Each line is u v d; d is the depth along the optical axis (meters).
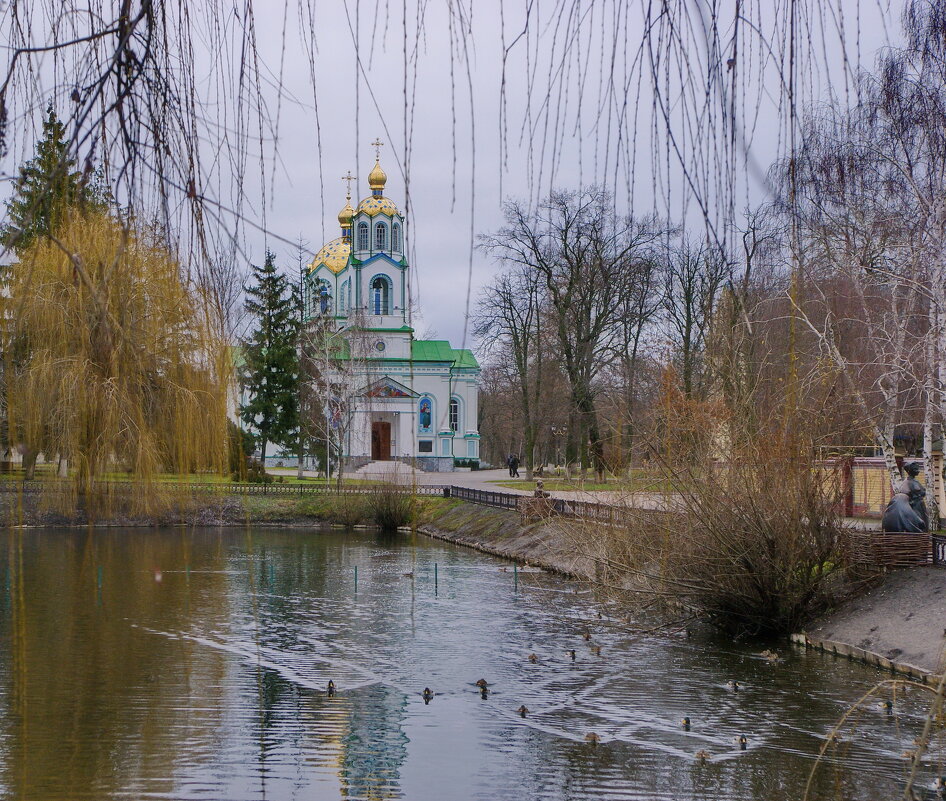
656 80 2.94
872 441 22.16
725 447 17.23
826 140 15.16
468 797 10.23
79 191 2.99
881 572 17.61
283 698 14.10
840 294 18.95
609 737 12.20
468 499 42.09
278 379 49.97
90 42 2.89
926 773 10.63
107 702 13.65
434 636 18.69
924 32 10.05
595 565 19.58
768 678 14.89
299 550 34.47
